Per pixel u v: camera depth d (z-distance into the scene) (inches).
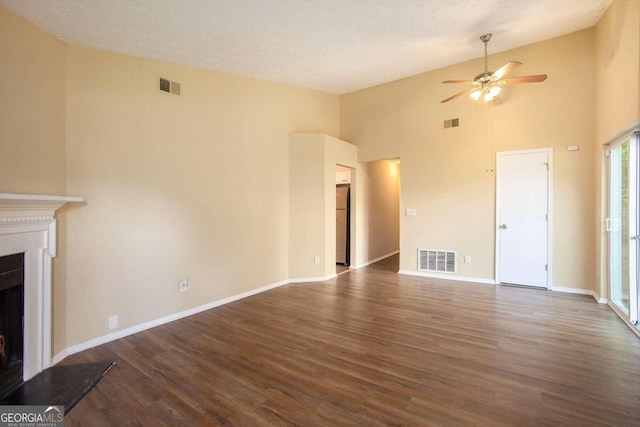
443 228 205.2
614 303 140.1
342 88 224.4
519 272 182.7
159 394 81.7
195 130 145.6
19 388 84.9
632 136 119.6
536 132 174.7
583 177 164.1
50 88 99.9
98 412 74.8
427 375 89.1
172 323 132.3
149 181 128.2
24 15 90.8
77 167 108.1
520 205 180.7
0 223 79.1
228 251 160.4
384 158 227.0
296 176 198.1
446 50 168.7
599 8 136.3
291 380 87.7
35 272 91.4
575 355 99.6
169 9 103.1
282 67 168.6
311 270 201.9
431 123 207.5
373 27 136.4
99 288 113.2
